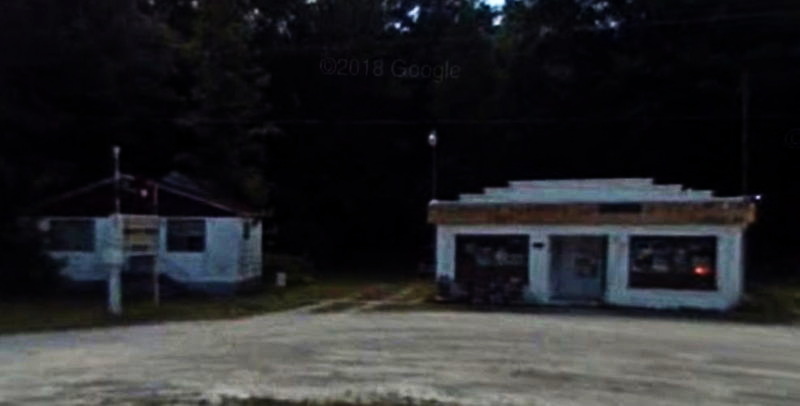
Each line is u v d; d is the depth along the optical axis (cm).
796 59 4406
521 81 5106
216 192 3997
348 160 5416
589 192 3188
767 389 1386
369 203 5403
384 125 5444
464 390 1355
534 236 3175
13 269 3262
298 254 5053
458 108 5341
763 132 4538
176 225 3547
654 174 4772
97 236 3488
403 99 5462
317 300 3194
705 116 4625
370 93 5447
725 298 2948
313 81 5384
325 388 1369
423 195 5372
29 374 1522
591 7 4909
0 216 3359
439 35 5594
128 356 1738
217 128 4219
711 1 4556
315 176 5391
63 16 3581
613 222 3098
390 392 1334
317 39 5484
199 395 1314
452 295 3206
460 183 5284
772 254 4575
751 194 4631
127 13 3812
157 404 1254
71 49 3597
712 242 2981
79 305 2898
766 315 2750
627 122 4731
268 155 5262
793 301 3020
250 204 4231
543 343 1922
